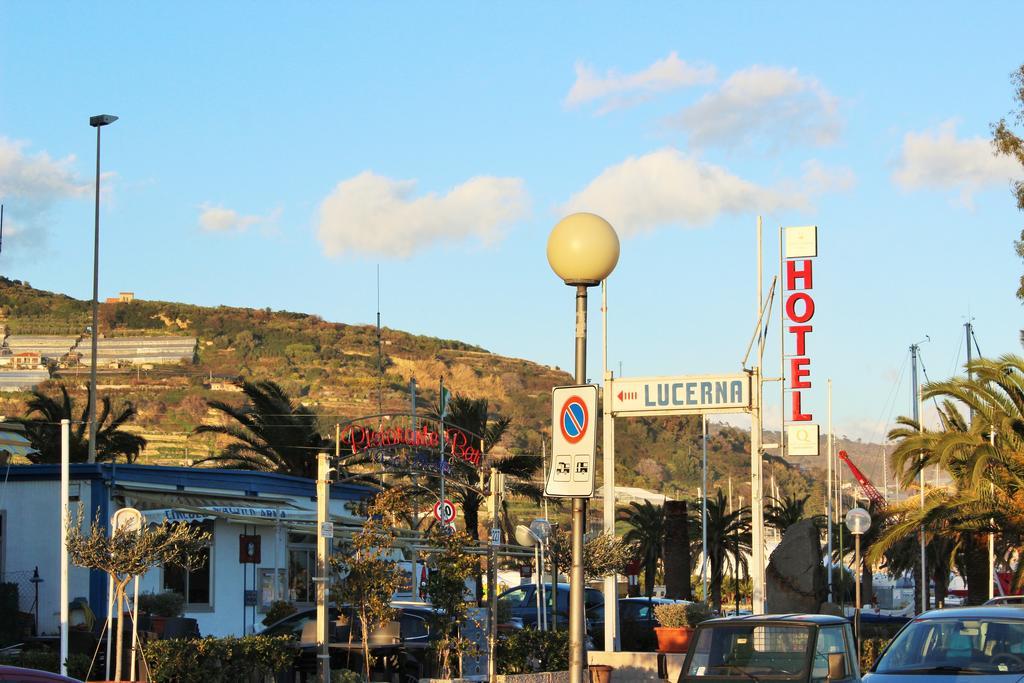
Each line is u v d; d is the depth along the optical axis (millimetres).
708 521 80500
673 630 28453
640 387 32875
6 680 12008
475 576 23719
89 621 24609
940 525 44094
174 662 18938
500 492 25078
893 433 50625
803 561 41219
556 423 13750
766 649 15508
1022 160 45281
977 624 15812
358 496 39312
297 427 55000
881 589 112875
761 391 32250
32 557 28469
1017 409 42062
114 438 57594
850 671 16016
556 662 26000
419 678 23156
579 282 13836
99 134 51156
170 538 19812
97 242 49875
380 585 21547
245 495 33781
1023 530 42125
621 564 29875
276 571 32781
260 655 20234
